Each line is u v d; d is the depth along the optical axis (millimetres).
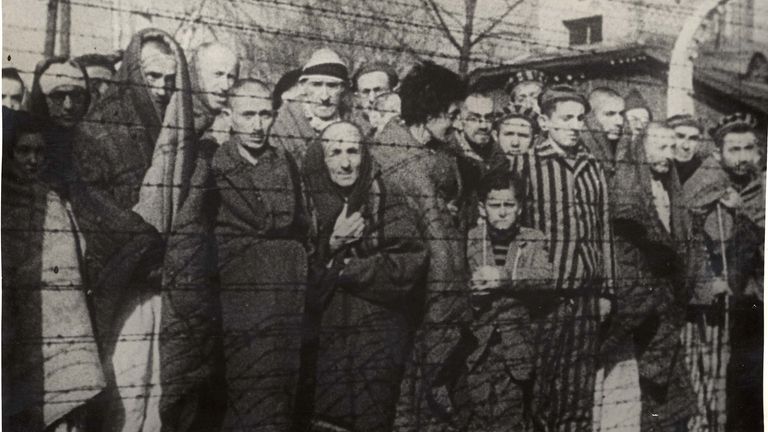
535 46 3043
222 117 2621
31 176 2377
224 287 2623
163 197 2545
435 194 2896
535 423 3035
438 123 2902
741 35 3361
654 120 3227
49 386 2404
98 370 2465
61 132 2412
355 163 2791
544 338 3053
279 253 2693
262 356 2672
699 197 3305
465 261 2938
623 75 3178
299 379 2715
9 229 2350
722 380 3346
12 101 2346
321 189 2750
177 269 2564
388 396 2832
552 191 3066
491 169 2979
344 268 2779
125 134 2496
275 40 2686
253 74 2654
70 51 2418
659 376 3234
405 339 2855
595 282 3129
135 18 2502
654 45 3225
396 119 2846
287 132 2703
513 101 3012
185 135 2570
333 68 2760
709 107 3312
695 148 3293
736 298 3375
